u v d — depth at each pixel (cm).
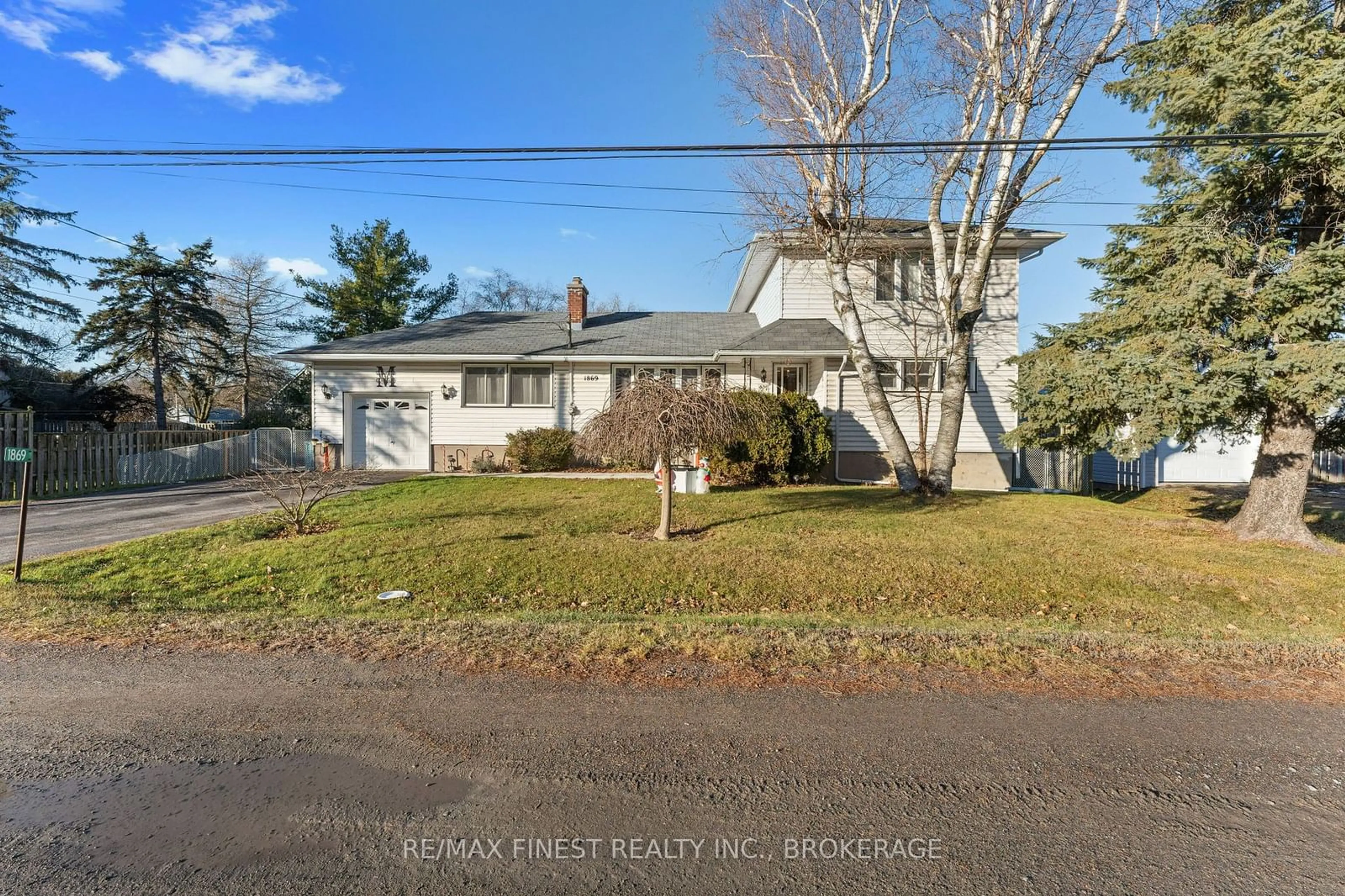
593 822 279
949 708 395
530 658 465
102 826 271
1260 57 864
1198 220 961
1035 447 1105
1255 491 1019
